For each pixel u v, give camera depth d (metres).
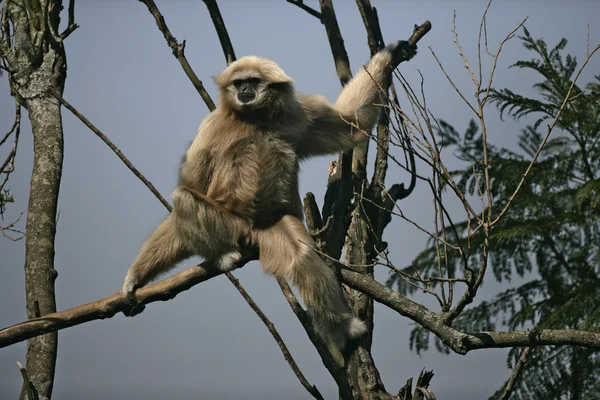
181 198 16.11
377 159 16.94
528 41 21.91
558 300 20.83
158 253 16.53
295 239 15.54
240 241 16.39
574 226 21.08
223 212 16.38
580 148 21.83
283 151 16.72
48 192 16.56
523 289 22.16
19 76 17.86
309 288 14.84
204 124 17.30
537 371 20.25
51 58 18.08
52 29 18.61
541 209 21.41
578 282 21.16
